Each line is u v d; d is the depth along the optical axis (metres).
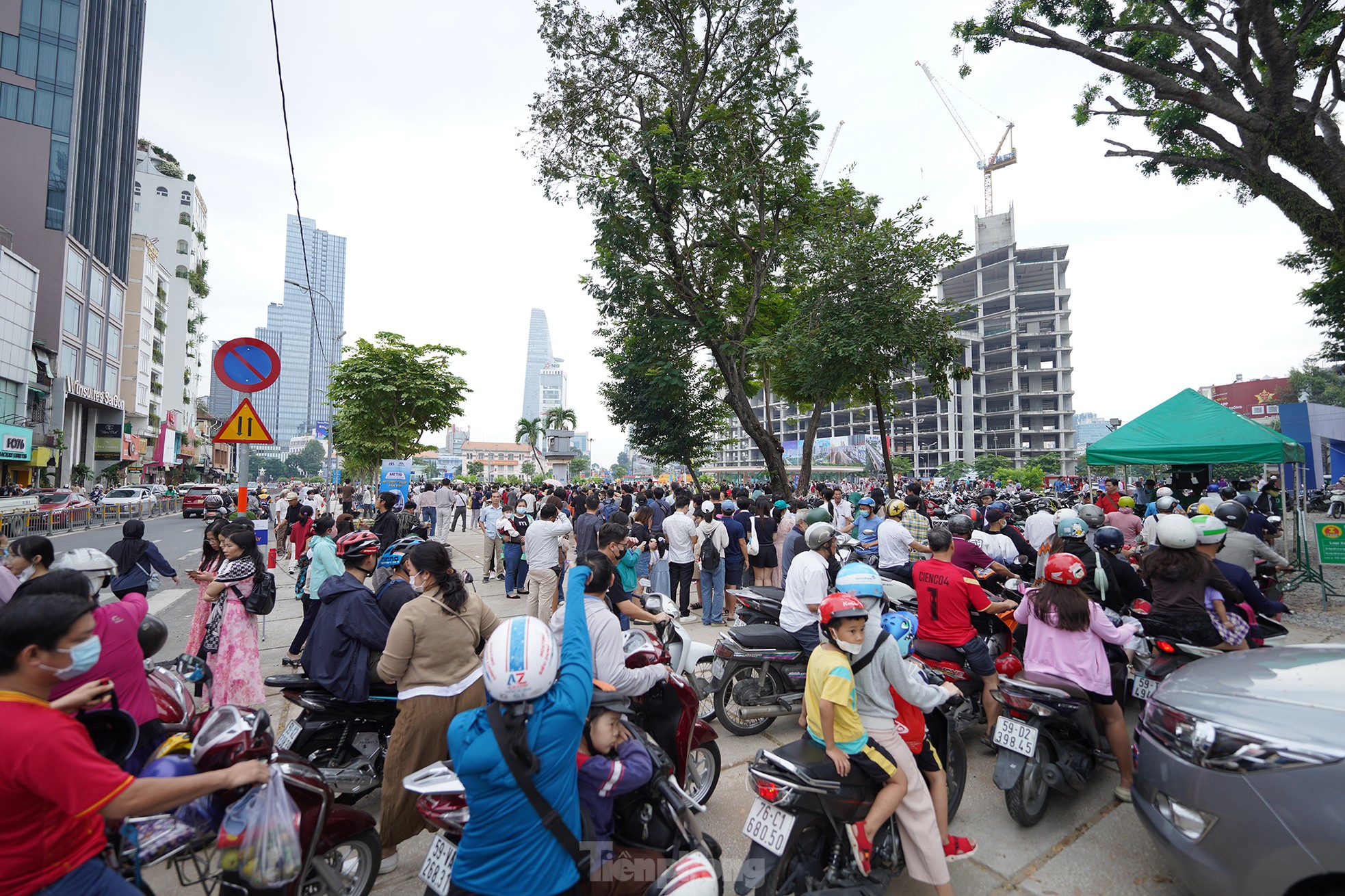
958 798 3.96
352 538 4.09
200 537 21.89
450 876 2.29
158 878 3.45
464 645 3.54
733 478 96.12
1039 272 116.31
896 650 3.12
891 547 6.93
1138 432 11.51
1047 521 7.89
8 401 33.88
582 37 13.66
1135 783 3.34
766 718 5.46
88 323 45.69
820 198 14.05
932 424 115.38
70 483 42.78
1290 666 3.40
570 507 15.01
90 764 1.83
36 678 1.88
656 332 14.02
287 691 3.90
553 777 2.10
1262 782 2.69
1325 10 10.50
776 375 16.00
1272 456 10.04
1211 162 11.83
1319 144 10.12
